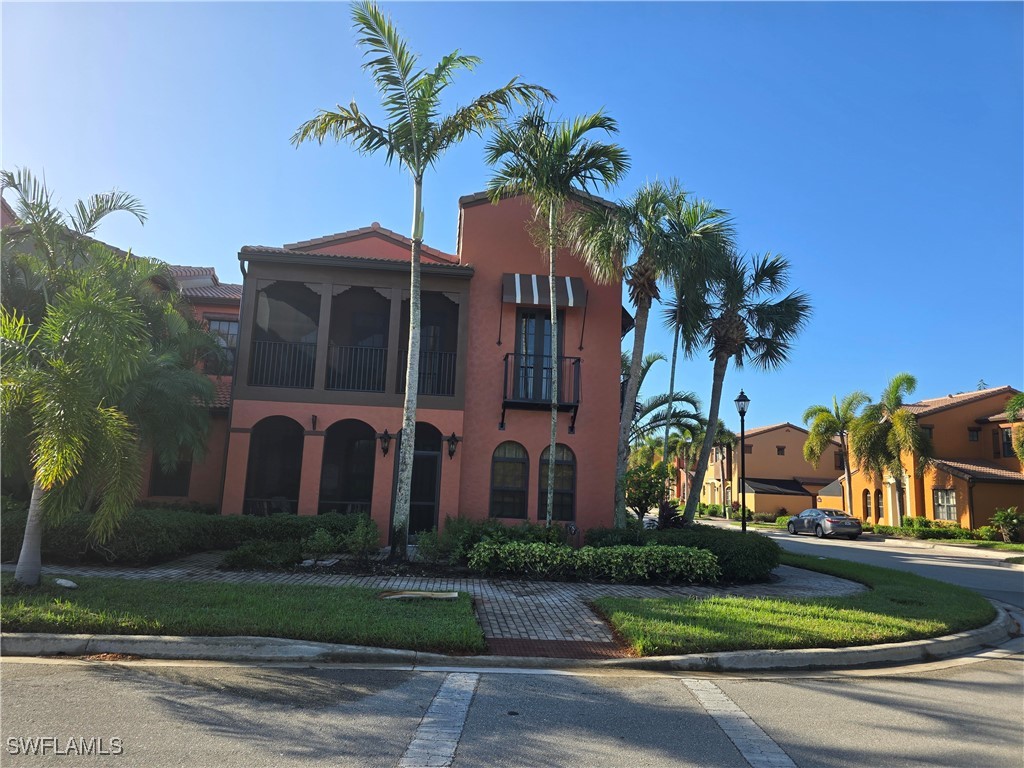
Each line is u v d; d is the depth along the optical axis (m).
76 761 3.87
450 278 14.97
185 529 11.40
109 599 7.41
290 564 10.62
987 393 33.41
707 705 5.39
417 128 11.51
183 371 11.84
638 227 13.09
